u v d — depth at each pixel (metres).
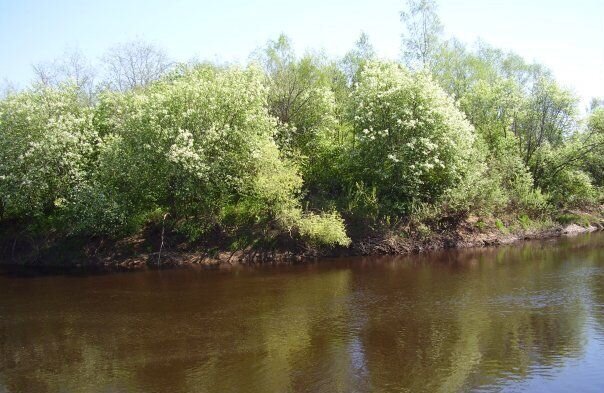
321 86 41.38
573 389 12.56
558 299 20.39
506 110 44.50
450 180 34.47
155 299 22.00
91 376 13.94
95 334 17.52
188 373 13.94
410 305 20.09
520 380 13.07
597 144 42.19
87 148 31.31
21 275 27.64
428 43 49.88
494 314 18.59
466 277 24.94
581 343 15.54
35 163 29.73
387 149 34.09
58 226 32.41
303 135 39.44
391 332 16.91
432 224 35.00
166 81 36.97
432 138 33.72
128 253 30.69
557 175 43.72
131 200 30.92
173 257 30.31
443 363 14.20
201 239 31.62
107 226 30.45
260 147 31.20
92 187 29.20
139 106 30.97
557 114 43.34
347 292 22.42
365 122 34.81
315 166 37.44
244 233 31.78
